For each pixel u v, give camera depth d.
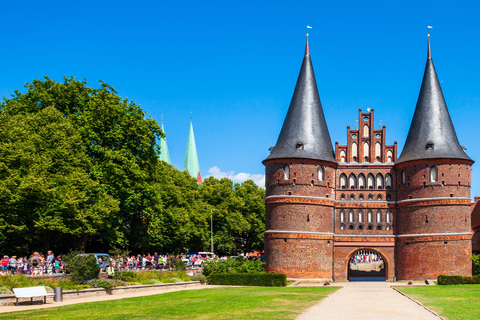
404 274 60.81
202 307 28.59
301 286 50.19
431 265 58.62
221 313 26.09
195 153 165.88
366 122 64.94
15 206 42.31
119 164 52.44
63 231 44.75
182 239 73.75
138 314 26.06
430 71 64.12
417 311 27.16
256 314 25.66
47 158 45.81
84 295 37.16
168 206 73.69
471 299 32.12
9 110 51.03
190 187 84.69
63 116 51.62
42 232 46.28
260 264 57.50
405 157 61.91
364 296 35.75
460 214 58.78
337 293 38.72
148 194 55.03
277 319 23.97
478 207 80.12
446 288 41.72
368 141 64.56
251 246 94.62
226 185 100.06
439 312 26.41
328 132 64.56
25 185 40.59
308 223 59.62
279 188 60.50
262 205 93.38
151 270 50.25
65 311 27.78
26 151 44.00
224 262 55.50
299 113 62.97
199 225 81.69
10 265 39.31
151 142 56.91
